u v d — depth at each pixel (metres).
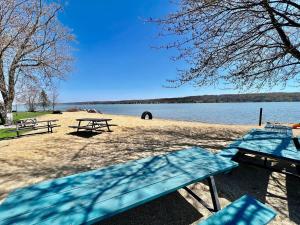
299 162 3.60
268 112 37.81
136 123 13.88
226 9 5.37
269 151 4.11
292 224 2.84
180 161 3.39
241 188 3.85
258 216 2.19
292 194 3.69
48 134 9.58
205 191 3.67
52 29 16.52
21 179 4.14
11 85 15.26
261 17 5.68
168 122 15.10
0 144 7.52
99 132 10.05
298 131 10.65
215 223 2.06
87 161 5.38
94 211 1.88
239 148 4.41
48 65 16.34
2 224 1.67
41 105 42.31
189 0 5.40
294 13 5.38
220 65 5.85
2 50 13.39
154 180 2.60
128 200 2.09
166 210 3.09
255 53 6.13
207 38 5.58
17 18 14.13
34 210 1.89
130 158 5.67
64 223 1.69
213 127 12.19
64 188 2.37
